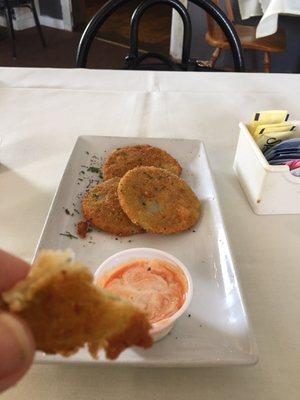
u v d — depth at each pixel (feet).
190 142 1.05
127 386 0.55
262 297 0.69
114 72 1.49
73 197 0.89
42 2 4.60
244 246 0.80
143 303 0.61
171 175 0.89
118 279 0.65
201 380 0.56
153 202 0.83
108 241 0.80
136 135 1.16
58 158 1.05
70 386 0.55
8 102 1.28
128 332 0.42
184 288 0.63
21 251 0.77
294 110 1.29
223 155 1.09
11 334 0.32
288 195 0.85
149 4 1.78
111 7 1.73
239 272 0.74
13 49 3.88
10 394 0.54
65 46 4.25
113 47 4.20
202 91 1.39
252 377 0.57
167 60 1.95
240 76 1.50
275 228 0.85
